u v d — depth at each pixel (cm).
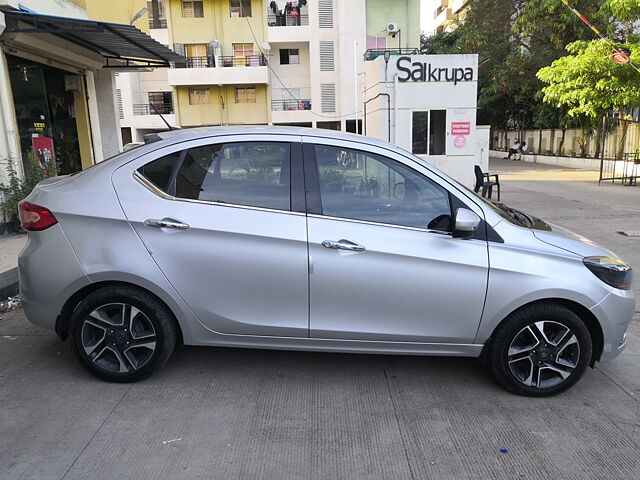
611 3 1669
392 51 3094
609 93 1664
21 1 819
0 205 804
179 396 349
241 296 344
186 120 3569
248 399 348
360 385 370
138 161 353
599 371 398
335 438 306
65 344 432
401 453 293
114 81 1412
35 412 326
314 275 338
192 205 343
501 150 3919
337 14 3428
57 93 1117
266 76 3384
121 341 353
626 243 848
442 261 338
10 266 627
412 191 352
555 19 2567
